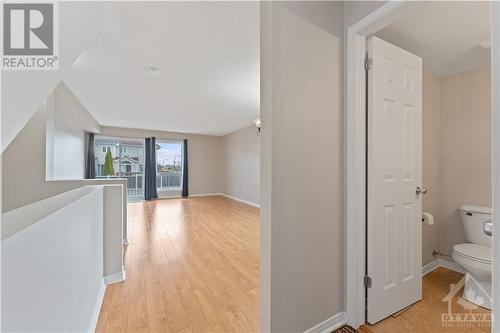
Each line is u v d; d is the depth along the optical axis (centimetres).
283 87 124
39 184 248
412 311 164
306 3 135
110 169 544
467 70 231
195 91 350
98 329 144
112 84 318
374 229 150
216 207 590
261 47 127
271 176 120
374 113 150
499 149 60
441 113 247
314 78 138
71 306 108
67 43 94
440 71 235
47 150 274
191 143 787
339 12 152
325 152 143
